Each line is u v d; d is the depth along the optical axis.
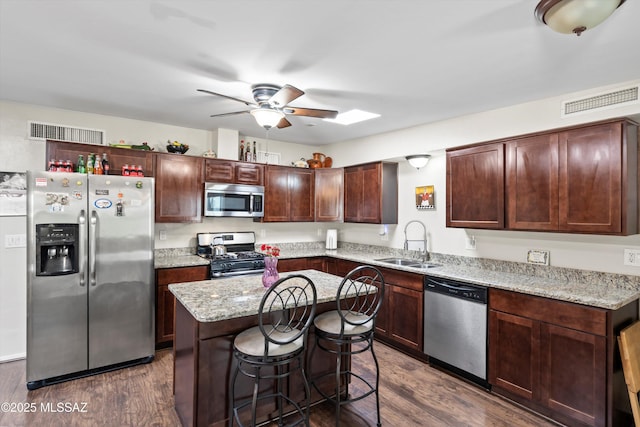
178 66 2.34
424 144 3.79
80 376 2.88
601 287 2.55
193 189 3.90
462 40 1.94
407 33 1.87
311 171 4.90
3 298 3.14
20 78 2.60
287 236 5.07
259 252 4.54
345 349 2.63
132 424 2.24
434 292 3.13
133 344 3.09
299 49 2.07
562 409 2.29
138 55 2.18
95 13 1.72
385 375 3.00
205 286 2.55
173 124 3.98
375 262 3.78
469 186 3.15
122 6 1.65
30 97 3.05
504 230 3.10
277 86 2.63
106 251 2.95
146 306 3.15
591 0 1.41
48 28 1.86
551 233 2.90
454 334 2.96
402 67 2.30
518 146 2.80
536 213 2.69
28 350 2.66
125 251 3.04
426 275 3.21
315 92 2.79
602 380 2.12
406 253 4.21
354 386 2.81
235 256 4.05
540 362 2.40
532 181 2.71
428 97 2.88
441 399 2.62
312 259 4.53
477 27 1.80
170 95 2.95
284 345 2.00
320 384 2.54
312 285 2.01
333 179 4.85
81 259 2.84
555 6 1.50
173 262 3.61
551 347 2.35
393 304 3.55
